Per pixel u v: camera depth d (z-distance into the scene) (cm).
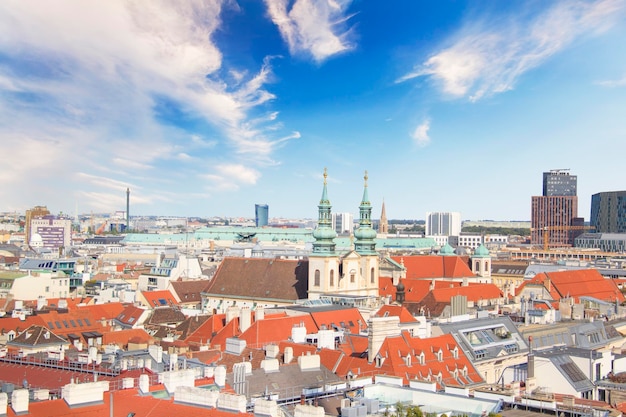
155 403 8475
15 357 12938
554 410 10081
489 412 9994
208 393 8269
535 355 14500
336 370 14400
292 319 18925
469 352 16612
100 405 8612
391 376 12600
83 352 14700
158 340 19162
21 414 8100
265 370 12556
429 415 9781
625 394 13475
